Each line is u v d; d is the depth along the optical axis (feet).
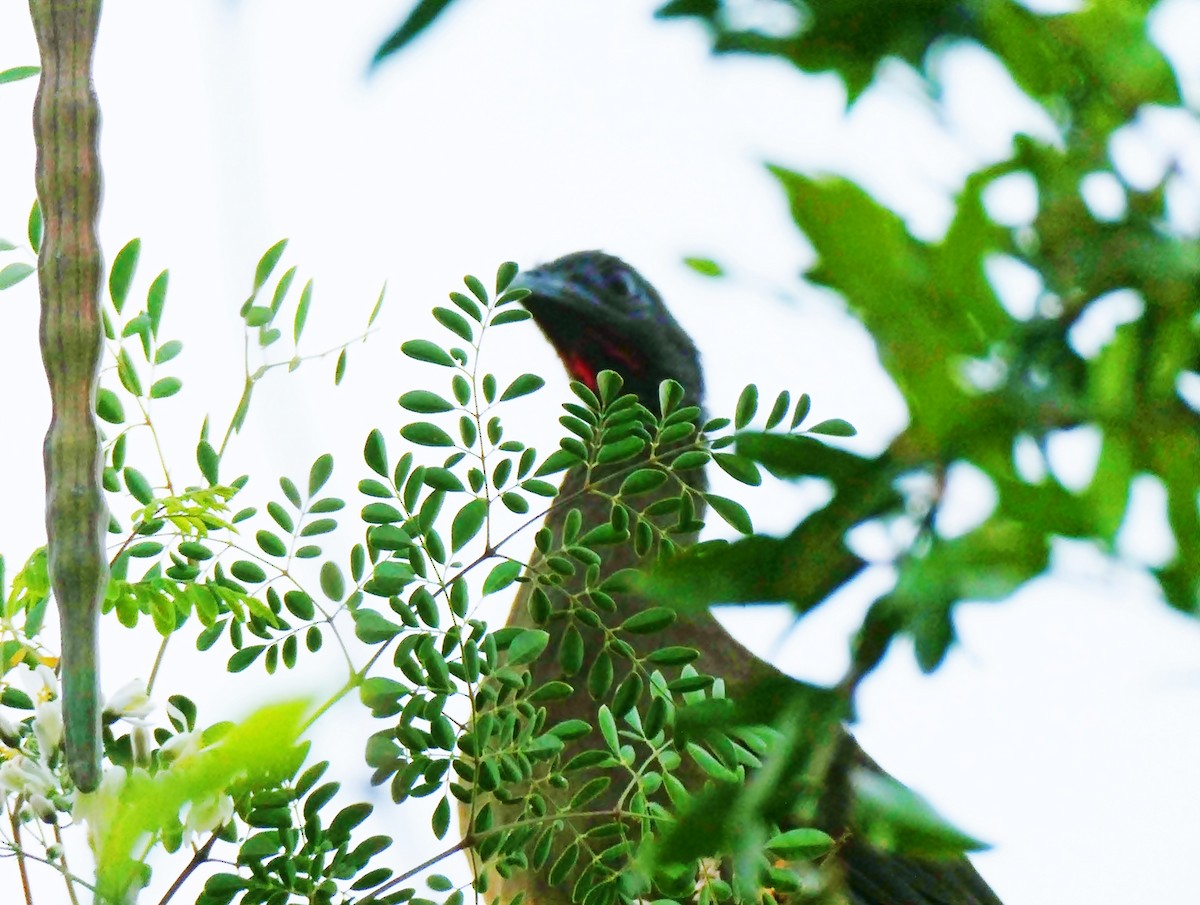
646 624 18.12
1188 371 7.23
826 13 8.38
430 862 17.16
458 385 17.75
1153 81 7.91
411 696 17.10
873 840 8.74
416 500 17.39
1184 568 7.01
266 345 17.42
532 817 17.99
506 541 17.78
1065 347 7.21
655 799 21.77
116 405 17.35
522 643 17.51
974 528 6.98
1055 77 8.07
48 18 12.67
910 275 7.18
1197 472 7.07
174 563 17.39
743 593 7.13
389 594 17.21
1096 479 7.08
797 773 7.34
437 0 6.62
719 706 7.46
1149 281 7.20
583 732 17.78
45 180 12.67
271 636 17.42
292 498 17.38
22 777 15.35
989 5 8.16
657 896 17.94
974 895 34.06
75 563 12.41
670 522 30.22
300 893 16.57
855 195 7.17
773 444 7.22
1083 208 7.45
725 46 8.56
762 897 17.26
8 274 16.40
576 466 18.69
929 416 7.06
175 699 16.12
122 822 6.70
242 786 14.43
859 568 7.07
